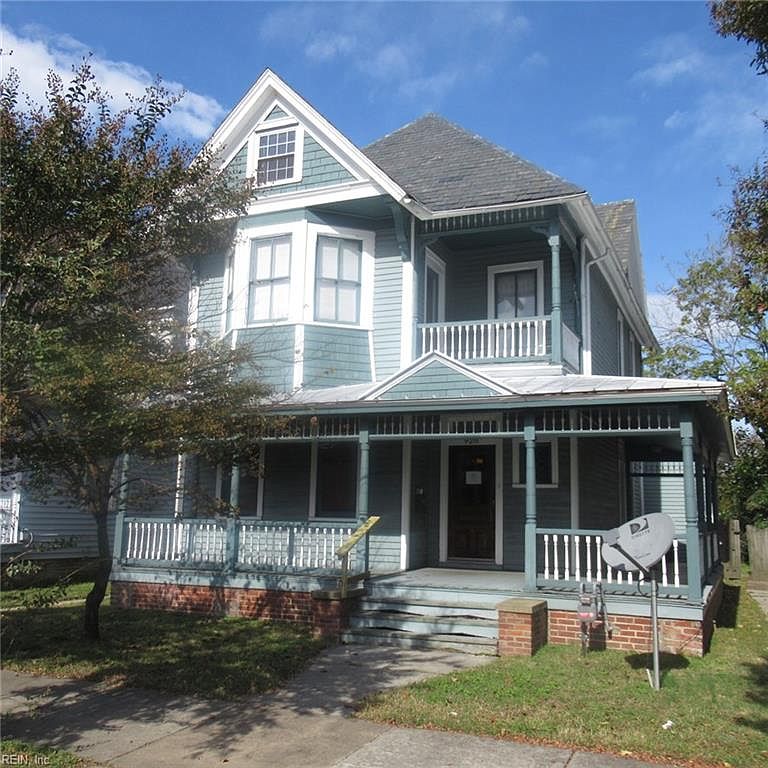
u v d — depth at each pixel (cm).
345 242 1474
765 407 869
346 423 1223
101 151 701
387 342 1434
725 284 2562
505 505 1347
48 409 655
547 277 1535
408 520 1341
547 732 632
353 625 1055
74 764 578
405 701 721
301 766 573
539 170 1471
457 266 1616
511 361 1345
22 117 683
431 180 1556
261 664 874
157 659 904
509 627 920
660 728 639
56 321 638
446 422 1271
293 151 1492
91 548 1738
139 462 1077
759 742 607
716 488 1662
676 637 930
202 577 1227
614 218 2192
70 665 877
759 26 649
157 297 829
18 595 657
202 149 841
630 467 1894
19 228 642
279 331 1421
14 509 1563
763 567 1823
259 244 1489
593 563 1299
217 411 771
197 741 632
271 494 1445
